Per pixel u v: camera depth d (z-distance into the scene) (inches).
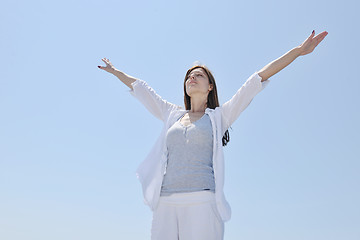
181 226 128.0
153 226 133.1
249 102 145.3
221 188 132.2
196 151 135.5
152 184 140.2
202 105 156.3
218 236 128.9
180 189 129.6
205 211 127.0
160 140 147.9
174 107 160.2
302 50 143.5
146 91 162.4
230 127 152.3
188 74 164.6
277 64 144.6
